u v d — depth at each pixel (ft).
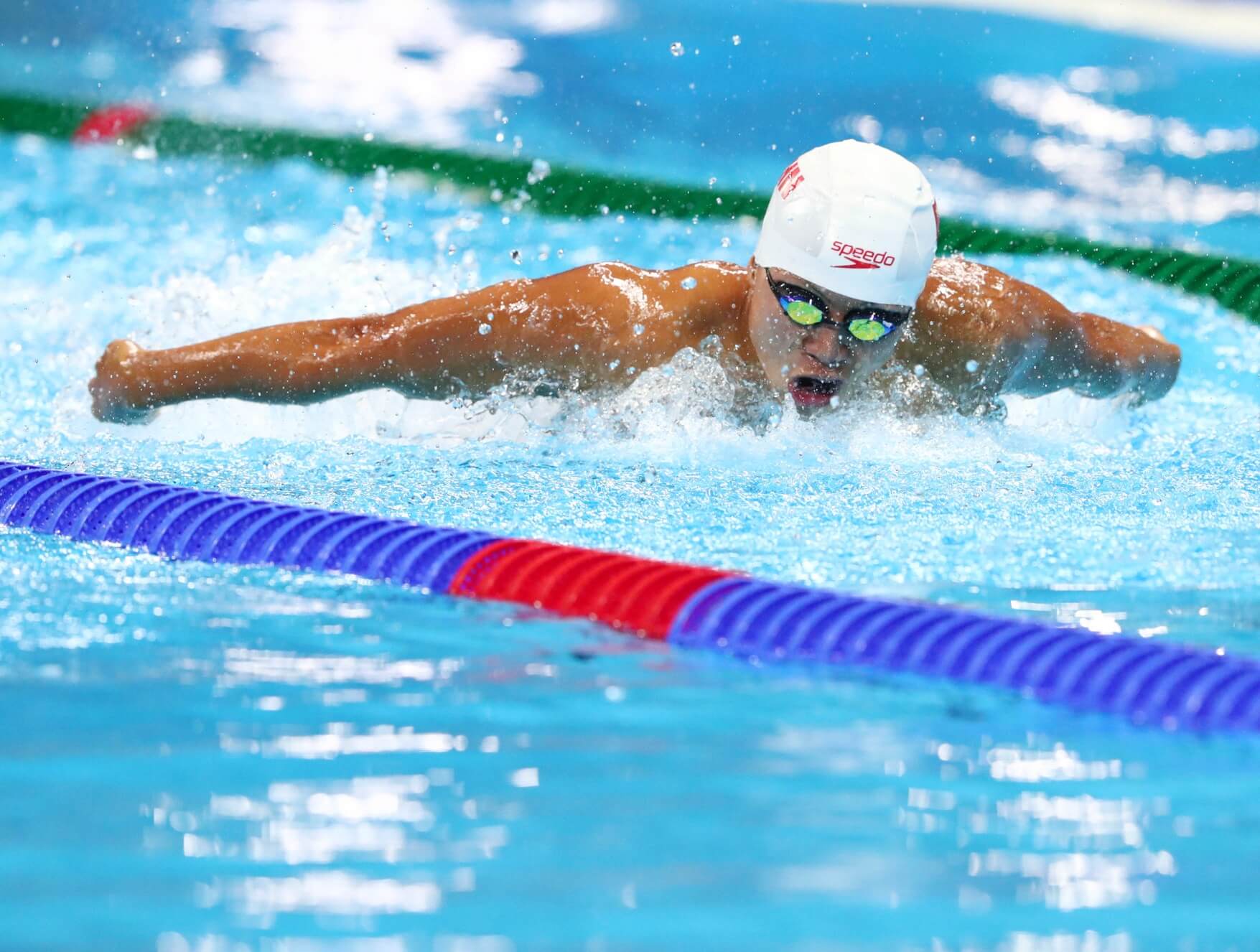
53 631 25.23
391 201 74.84
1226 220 78.84
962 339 39.45
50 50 101.04
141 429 42.55
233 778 18.15
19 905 14.74
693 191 78.84
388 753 19.16
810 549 31.04
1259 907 14.96
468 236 68.85
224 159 81.56
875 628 25.23
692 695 22.21
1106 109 98.37
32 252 64.34
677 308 38.42
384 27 113.91
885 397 39.55
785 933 14.25
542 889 15.16
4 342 52.19
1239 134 94.27
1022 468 38.17
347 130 87.51
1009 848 16.40
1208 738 20.84
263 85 97.09
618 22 114.73
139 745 19.35
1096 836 16.83
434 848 16.15
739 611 26.20
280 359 38.81
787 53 107.14
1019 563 30.42
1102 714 22.04
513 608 27.71
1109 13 118.42
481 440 40.55
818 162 36.94
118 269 62.08
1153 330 46.14
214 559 31.40
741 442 39.17
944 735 20.61
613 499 34.65
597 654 24.52
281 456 39.65
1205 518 34.22
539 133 88.48
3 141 83.61
